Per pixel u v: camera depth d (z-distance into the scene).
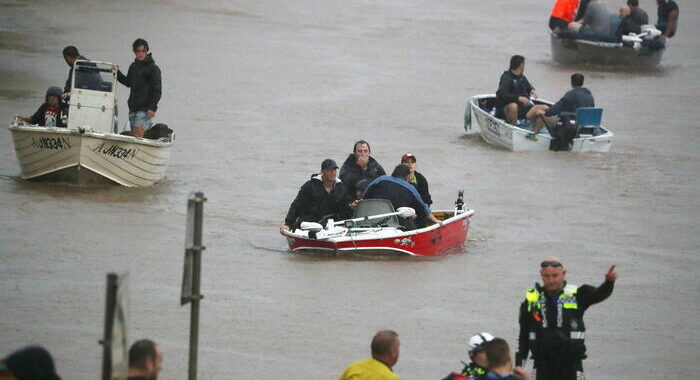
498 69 136.62
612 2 190.50
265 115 105.00
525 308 38.66
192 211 34.09
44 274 58.41
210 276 59.25
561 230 72.94
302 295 56.75
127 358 29.31
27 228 66.50
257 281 58.69
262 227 70.00
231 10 167.38
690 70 143.38
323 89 118.94
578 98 96.12
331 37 152.12
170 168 84.31
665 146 100.31
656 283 62.72
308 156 90.38
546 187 84.19
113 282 27.11
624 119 111.75
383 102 114.19
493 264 64.19
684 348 52.50
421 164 89.88
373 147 94.88
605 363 50.03
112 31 143.62
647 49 140.50
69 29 142.50
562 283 38.56
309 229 62.22
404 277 60.56
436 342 51.22
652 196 83.00
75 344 48.84
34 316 52.09
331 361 48.28
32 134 75.50
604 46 140.38
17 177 78.88
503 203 79.12
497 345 34.12
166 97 110.19
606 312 57.41
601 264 65.94
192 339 34.94
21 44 130.75
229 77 122.00
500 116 98.50
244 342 50.00
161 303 54.78
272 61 132.75
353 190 66.69
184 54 133.00
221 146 92.25
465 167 89.50
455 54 145.38
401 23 167.50
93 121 77.75
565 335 38.09
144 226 68.75
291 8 173.62
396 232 62.88
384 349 35.16
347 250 62.88
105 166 76.50
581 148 96.00
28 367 28.75
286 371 46.88
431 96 118.94
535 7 191.50
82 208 71.75
